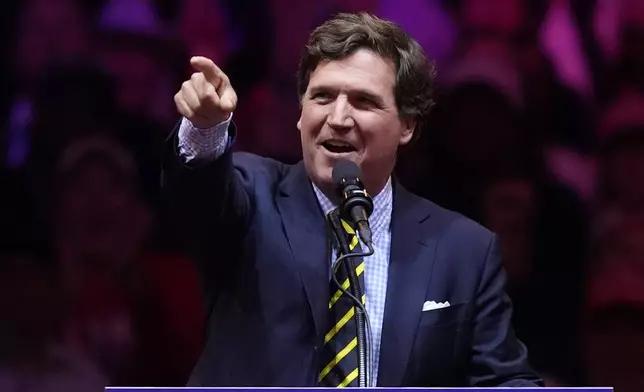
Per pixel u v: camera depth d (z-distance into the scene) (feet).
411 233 27.96
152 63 46.29
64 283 43.45
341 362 25.61
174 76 46.60
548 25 48.21
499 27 47.88
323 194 27.66
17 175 44.42
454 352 27.12
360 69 26.45
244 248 26.89
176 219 25.96
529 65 47.73
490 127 46.24
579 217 45.75
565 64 47.75
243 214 26.78
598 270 45.21
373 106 26.58
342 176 24.07
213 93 23.08
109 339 42.93
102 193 44.21
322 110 26.55
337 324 26.07
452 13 48.24
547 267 45.50
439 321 26.94
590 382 44.34
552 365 44.57
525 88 47.32
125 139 45.14
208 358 26.55
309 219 27.40
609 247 45.29
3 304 42.73
